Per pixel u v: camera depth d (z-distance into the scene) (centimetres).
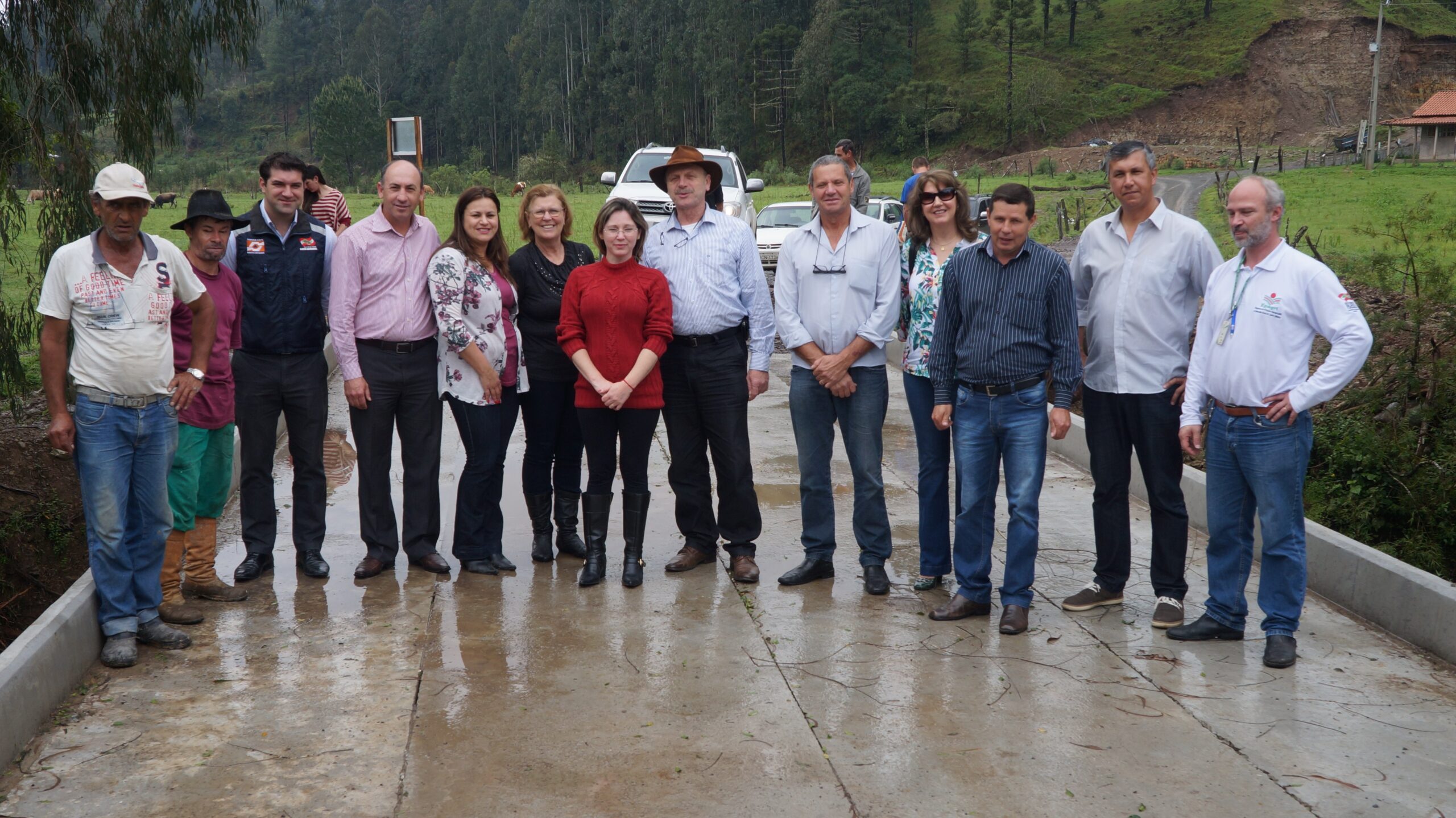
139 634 452
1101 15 13400
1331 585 514
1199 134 11050
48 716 383
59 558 768
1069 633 472
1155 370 474
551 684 414
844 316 514
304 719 384
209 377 487
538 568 564
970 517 485
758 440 841
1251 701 401
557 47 13988
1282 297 427
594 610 496
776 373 1128
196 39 884
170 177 10462
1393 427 696
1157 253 471
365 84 15688
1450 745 367
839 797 331
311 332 532
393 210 523
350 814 321
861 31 12100
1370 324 751
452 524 636
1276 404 424
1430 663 439
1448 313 743
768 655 444
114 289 424
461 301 524
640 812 322
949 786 338
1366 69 11200
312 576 543
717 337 532
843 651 449
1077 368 465
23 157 800
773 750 361
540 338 552
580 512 666
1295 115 11019
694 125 12619
